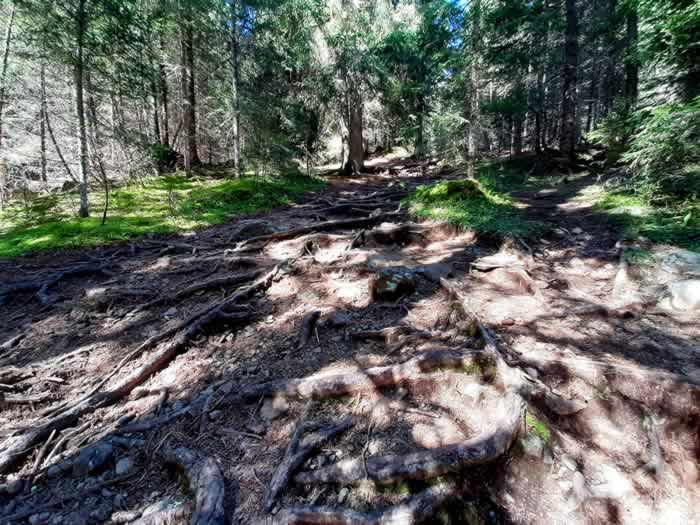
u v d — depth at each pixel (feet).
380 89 75.20
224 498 8.20
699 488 8.59
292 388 11.10
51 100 41.39
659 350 11.50
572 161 46.73
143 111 66.03
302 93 67.97
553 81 64.64
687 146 19.70
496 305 14.96
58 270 22.77
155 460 9.77
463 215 26.27
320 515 7.55
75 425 11.09
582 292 15.79
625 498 8.27
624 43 44.32
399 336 13.56
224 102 56.18
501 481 8.27
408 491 7.84
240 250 25.16
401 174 74.54
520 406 9.23
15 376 13.17
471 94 48.14
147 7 47.73
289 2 57.98
